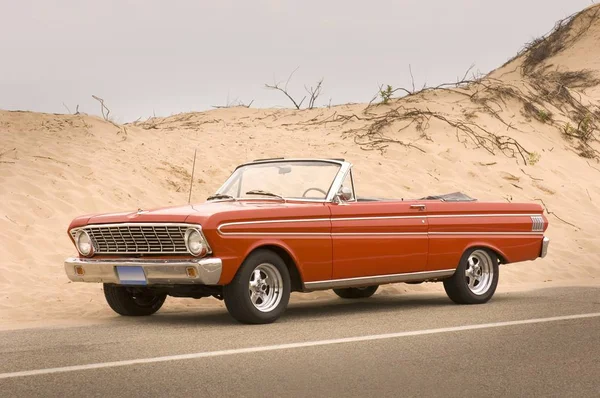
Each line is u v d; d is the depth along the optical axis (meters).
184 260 10.13
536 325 10.38
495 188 22.59
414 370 7.76
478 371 7.72
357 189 20.64
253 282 10.58
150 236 10.41
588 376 7.53
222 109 30.56
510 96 29.05
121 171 18.70
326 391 6.98
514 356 8.41
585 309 11.86
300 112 29.38
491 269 13.19
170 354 8.44
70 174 17.89
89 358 8.25
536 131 27.53
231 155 21.58
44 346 8.95
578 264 18.30
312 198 11.54
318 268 11.11
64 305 12.34
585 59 45.34
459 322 10.66
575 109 30.75
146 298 11.85
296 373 7.62
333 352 8.59
